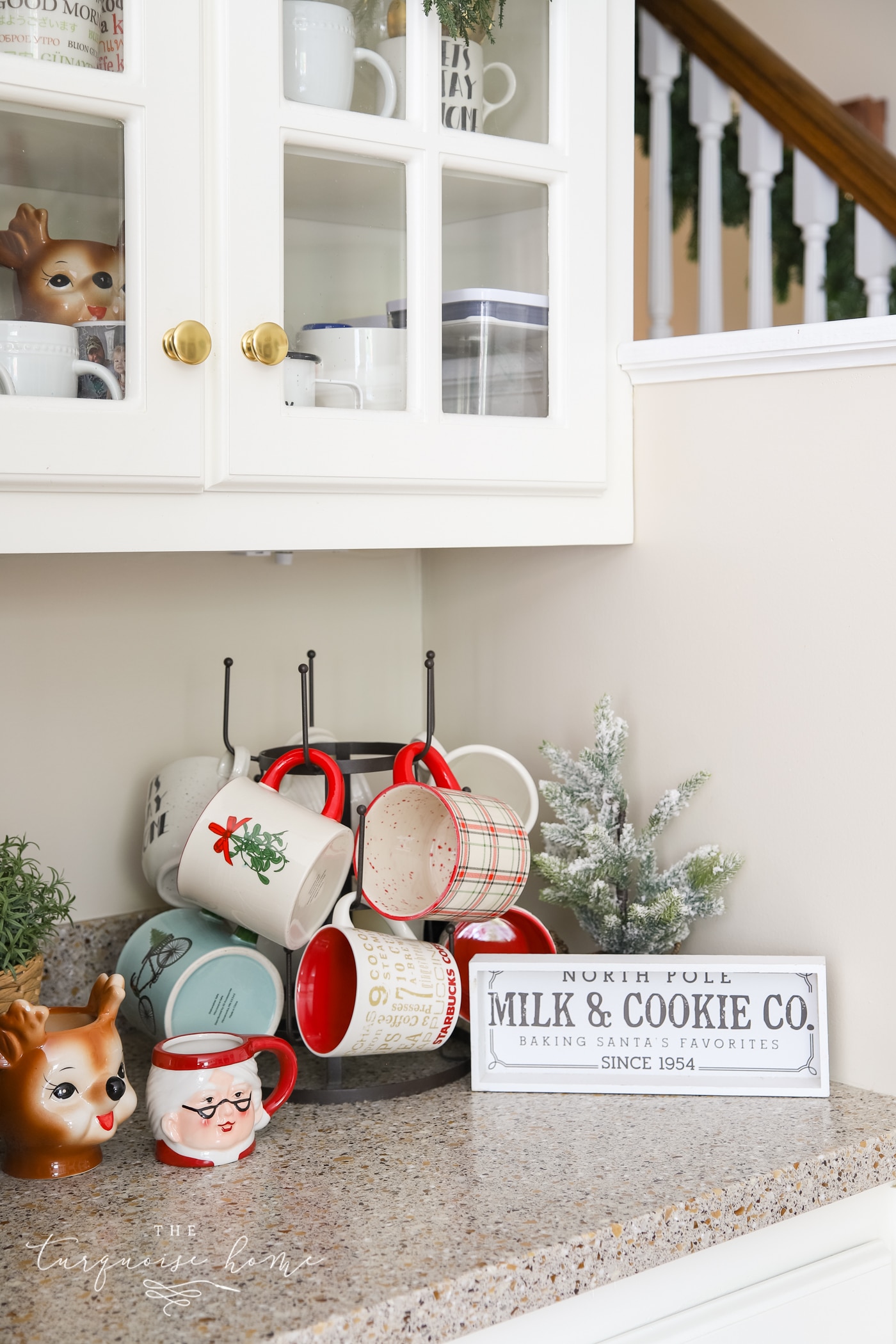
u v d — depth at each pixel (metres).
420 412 1.13
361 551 1.57
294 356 1.06
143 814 1.40
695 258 2.08
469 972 1.22
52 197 0.93
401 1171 1.00
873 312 1.90
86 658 1.35
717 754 1.24
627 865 1.27
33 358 0.93
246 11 0.99
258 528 1.05
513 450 1.19
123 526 0.98
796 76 1.87
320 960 1.17
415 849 1.23
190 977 1.18
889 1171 1.05
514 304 1.20
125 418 0.96
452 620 1.57
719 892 1.24
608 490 1.29
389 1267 0.85
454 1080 1.21
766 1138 1.05
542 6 1.20
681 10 1.94
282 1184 0.98
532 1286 0.86
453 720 1.58
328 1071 1.16
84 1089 0.99
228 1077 1.03
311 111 1.04
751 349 1.17
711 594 1.24
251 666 1.48
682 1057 1.15
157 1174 1.00
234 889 1.14
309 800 1.27
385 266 1.11
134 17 0.94
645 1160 1.01
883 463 1.09
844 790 1.14
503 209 1.19
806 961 1.13
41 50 0.92
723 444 1.22
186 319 0.98
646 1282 0.96
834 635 1.14
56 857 1.34
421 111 1.11
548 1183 0.97
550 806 1.32
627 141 1.28
